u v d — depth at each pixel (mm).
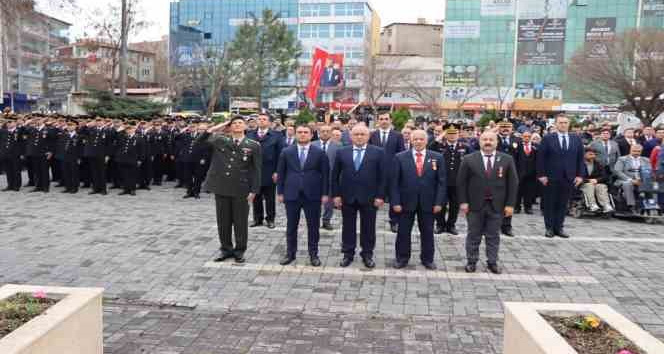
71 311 3814
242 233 7926
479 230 7605
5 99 40625
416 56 69312
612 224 11156
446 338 5426
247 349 5086
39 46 52062
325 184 7969
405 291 6789
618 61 39781
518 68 65688
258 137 10297
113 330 5512
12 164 14656
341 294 6668
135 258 8062
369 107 47500
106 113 20719
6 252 8273
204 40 72750
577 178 9578
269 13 30125
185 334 5438
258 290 6777
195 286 6895
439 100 66688
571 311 4074
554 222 9805
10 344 3266
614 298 6551
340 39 73500
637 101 38594
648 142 13656
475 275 7453
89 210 11852
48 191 14672
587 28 63438
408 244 7793
